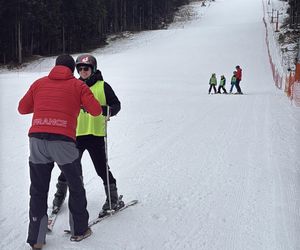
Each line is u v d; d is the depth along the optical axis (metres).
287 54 40.75
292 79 20.66
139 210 5.18
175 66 37.69
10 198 5.52
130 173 6.73
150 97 19.00
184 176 6.64
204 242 4.38
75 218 4.22
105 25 63.72
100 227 4.63
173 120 12.25
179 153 8.16
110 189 4.98
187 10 80.88
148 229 4.64
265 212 5.23
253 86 29.30
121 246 4.21
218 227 4.77
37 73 35.28
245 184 6.31
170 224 4.80
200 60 40.09
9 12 46.12
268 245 4.35
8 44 47.84
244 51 43.25
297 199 5.72
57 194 5.01
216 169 7.09
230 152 8.31
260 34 50.97
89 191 5.82
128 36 58.47
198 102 17.48
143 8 70.50
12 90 20.23
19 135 9.88
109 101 4.68
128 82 27.84
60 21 51.34
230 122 12.03
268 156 8.02
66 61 4.16
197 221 4.91
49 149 3.88
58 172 6.77
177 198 5.64
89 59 4.60
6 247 4.10
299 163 7.59
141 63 39.16
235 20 68.69
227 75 34.66
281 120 12.46
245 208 5.36
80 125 4.67
